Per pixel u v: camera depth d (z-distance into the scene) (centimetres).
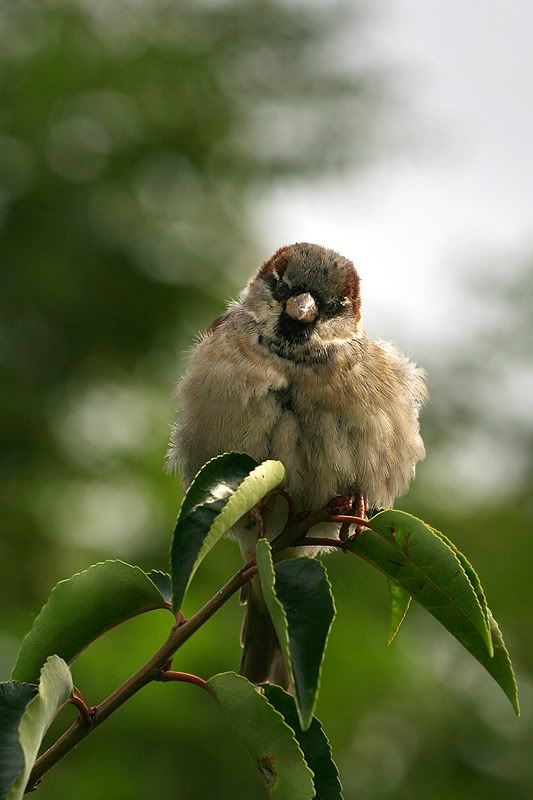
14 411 1370
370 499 654
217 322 693
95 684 987
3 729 371
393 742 1099
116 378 1435
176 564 393
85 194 1521
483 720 1141
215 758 1013
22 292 1459
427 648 1175
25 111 1554
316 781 407
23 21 1627
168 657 399
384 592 1173
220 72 1655
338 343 650
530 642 1260
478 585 425
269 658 668
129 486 1294
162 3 1695
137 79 1609
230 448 636
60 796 987
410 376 690
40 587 1262
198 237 1534
